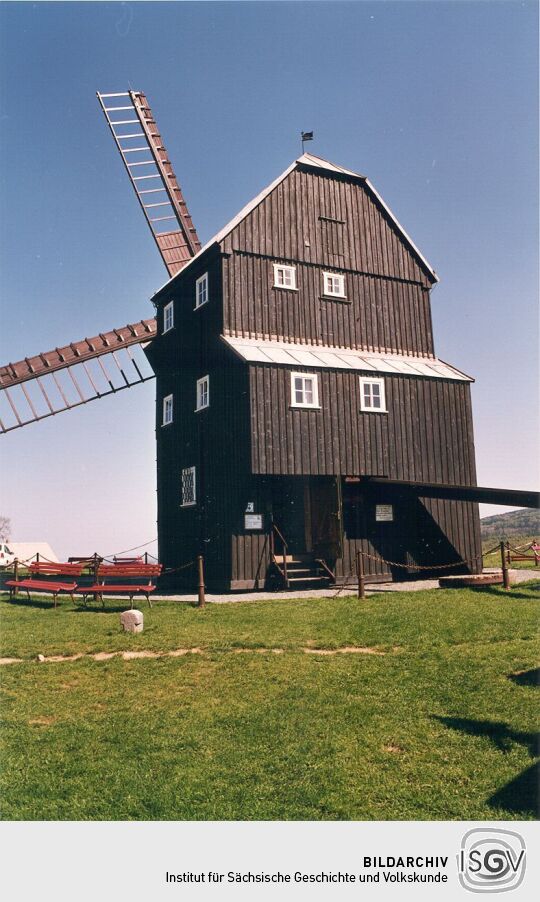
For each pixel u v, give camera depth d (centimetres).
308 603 1952
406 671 1230
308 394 2455
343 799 765
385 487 2672
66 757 887
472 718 988
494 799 761
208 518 2570
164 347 3141
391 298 2956
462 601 1845
